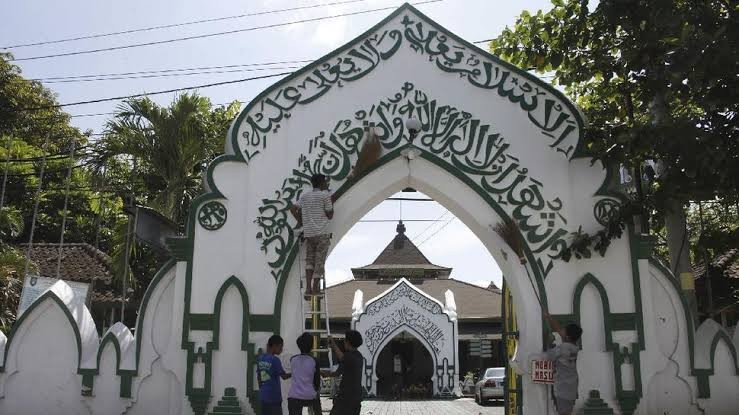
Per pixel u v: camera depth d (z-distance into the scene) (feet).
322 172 32.17
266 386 27.22
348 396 25.75
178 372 30.50
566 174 31.91
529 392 30.81
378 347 93.66
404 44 33.63
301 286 31.04
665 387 30.76
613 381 30.04
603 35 35.70
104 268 74.74
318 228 30.01
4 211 62.28
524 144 32.32
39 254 76.48
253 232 31.53
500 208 31.68
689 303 35.22
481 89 32.96
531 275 31.27
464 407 73.87
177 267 31.37
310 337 27.68
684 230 36.27
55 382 31.37
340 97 32.96
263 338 30.50
